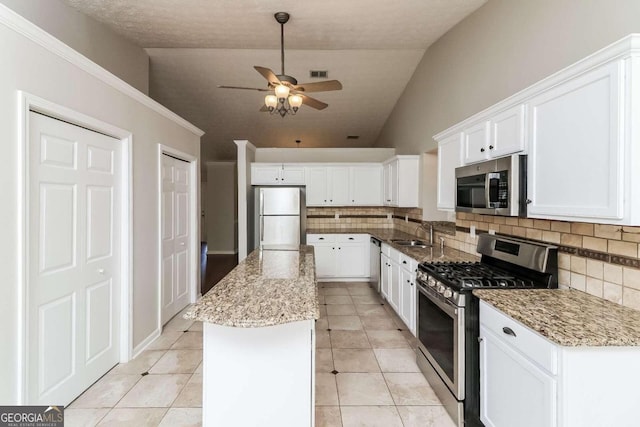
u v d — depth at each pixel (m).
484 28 2.85
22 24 1.68
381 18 3.14
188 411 2.08
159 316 3.25
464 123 2.51
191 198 4.14
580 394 1.24
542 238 2.12
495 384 1.69
